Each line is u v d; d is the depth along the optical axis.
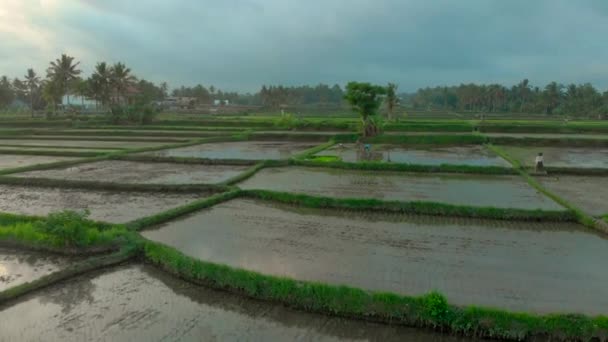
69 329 7.71
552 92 102.25
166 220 14.15
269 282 8.85
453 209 14.95
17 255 11.29
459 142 36.66
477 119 68.31
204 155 29.52
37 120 56.38
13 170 22.61
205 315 8.25
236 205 16.33
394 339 7.52
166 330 7.68
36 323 7.92
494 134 41.56
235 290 9.08
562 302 8.47
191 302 8.77
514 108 115.50
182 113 89.44
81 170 23.77
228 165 25.66
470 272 9.96
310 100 179.50
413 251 11.38
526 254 11.23
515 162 24.48
